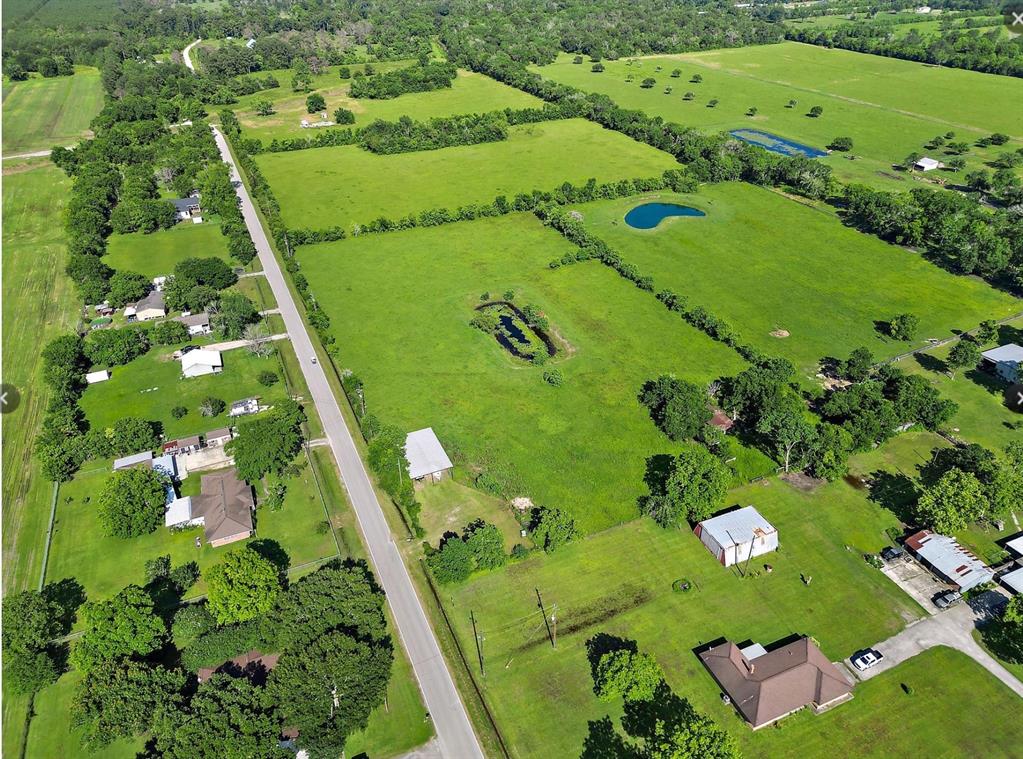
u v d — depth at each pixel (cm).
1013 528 10906
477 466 12344
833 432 11950
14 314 17312
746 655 8900
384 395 14175
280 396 14262
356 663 8394
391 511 11475
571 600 9888
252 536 10975
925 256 19288
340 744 7812
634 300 17488
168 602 9756
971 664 8938
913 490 11588
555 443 12812
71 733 8238
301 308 17500
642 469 12206
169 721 7919
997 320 16238
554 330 16300
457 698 8644
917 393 12875
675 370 14750
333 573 9594
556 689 8725
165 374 14950
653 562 10462
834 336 15788
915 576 10150
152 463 12156
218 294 17588
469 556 10106
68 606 9806
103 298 17700
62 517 11375
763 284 18062
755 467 12212
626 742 8138
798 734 8175
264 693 8219
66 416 13025
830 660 8988
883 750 8019
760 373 13350
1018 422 13088
